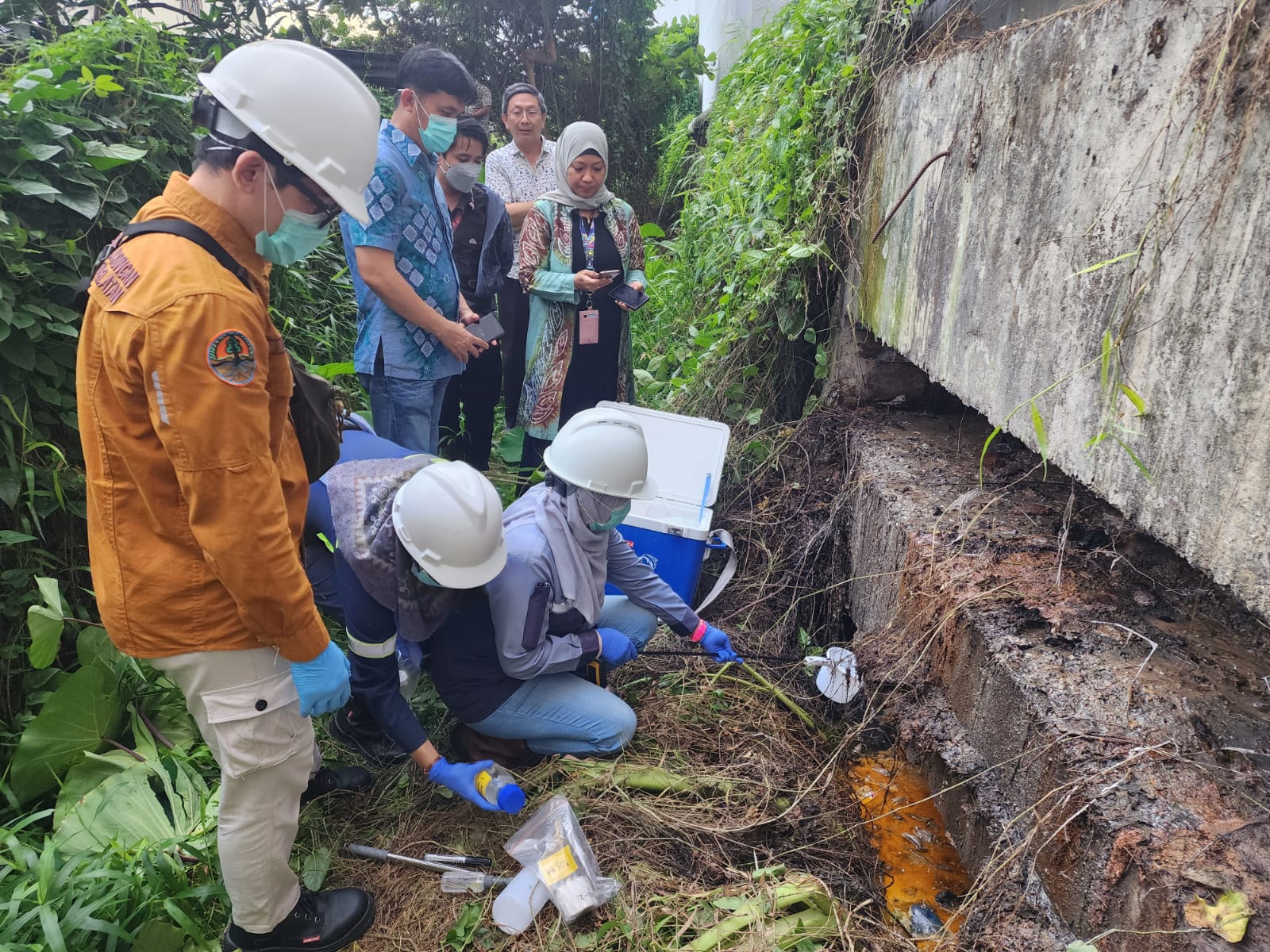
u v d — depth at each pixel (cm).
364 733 227
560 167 323
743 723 249
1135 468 135
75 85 267
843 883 195
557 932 175
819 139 348
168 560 131
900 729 207
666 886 187
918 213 252
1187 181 120
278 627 134
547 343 334
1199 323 117
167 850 184
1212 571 116
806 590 307
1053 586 187
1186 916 111
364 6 889
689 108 1004
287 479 144
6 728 227
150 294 117
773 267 354
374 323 272
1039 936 142
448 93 251
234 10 473
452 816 209
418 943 176
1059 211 159
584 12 921
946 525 221
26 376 240
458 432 368
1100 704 149
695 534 285
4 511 238
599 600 233
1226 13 110
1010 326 182
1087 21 149
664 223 911
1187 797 129
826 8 349
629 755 232
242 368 122
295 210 131
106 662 224
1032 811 151
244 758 143
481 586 212
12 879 176
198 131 336
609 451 213
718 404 399
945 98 229
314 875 188
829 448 335
